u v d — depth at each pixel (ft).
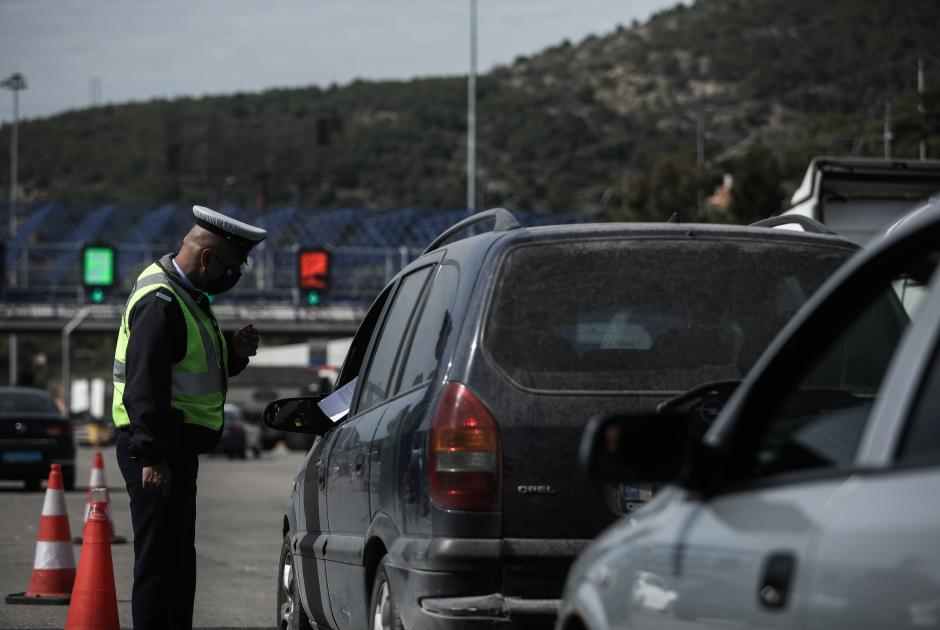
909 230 24.63
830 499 23.00
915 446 22.33
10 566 103.81
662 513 29.25
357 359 63.62
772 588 23.65
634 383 44.88
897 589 20.81
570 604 32.37
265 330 590.55
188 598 61.26
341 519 55.62
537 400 44.37
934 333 22.91
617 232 46.44
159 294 58.70
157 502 58.59
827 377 44.96
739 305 46.19
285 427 60.44
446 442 44.27
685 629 26.68
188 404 59.67
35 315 573.74
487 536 43.75
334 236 577.43
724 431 27.14
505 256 45.75
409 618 44.73
